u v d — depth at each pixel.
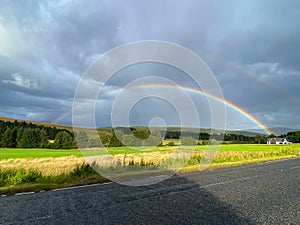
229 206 7.38
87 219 6.21
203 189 9.88
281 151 36.53
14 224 5.90
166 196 8.66
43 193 9.34
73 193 9.23
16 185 11.09
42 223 5.95
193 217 6.35
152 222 5.98
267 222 6.01
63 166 13.91
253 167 18.12
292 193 9.17
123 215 6.51
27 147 53.19
